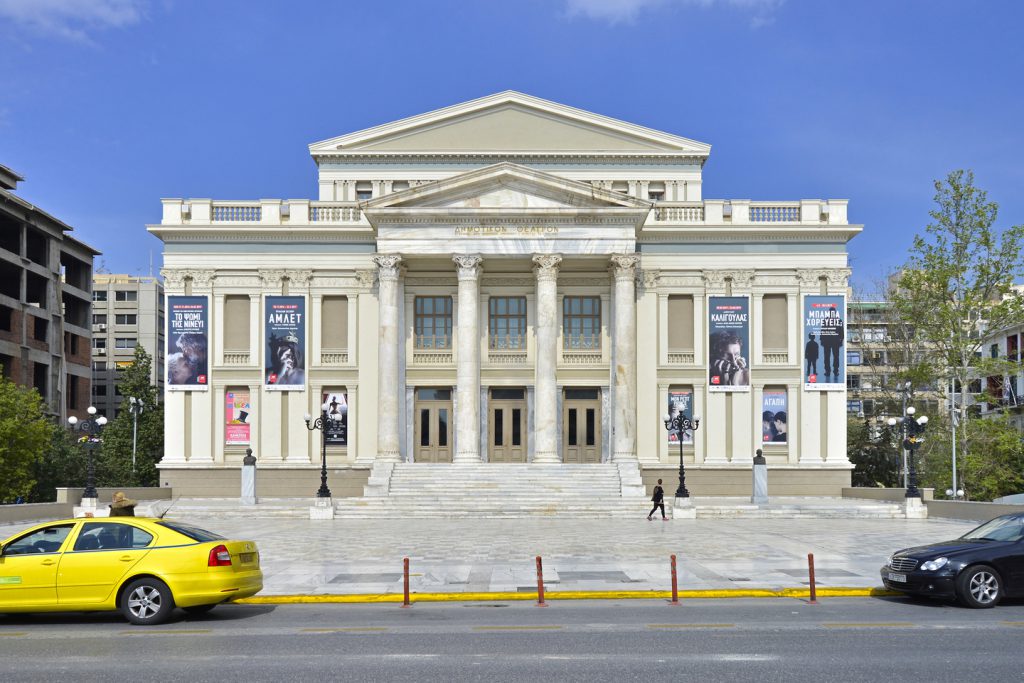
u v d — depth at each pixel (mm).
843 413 54500
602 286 55750
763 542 31094
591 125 59719
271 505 46531
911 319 56719
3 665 13156
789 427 54531
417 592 20578
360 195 59688
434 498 45875
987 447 53938
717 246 55156
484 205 51750
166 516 42906
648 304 55062
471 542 31594
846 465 53969
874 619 16828
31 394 59156
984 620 16625
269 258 55188
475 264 51688
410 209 51562
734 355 54625
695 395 54750
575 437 55781
